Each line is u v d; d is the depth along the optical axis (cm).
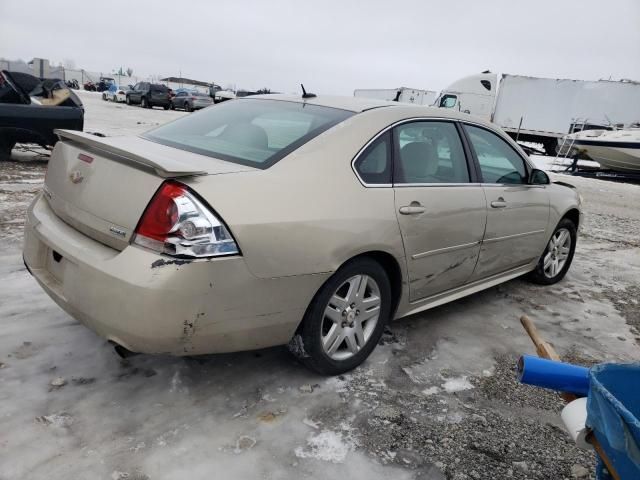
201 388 261
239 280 219
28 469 199
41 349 279
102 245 228
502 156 387
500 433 249
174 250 206
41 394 243
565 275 521
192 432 228
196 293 208
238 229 217
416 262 303
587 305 439
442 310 396
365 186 273
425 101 3158
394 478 213
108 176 231
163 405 245
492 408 270
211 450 218
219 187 220
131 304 205
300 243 236
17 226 491
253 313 229
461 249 336
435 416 257
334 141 272
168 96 3459
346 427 241
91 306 217
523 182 408
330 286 255
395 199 285
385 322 298
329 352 271
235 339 232
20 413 229
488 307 412
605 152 1686
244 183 229
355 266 266
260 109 319
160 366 276
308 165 256
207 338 221
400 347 326
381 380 284
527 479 220
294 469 212
